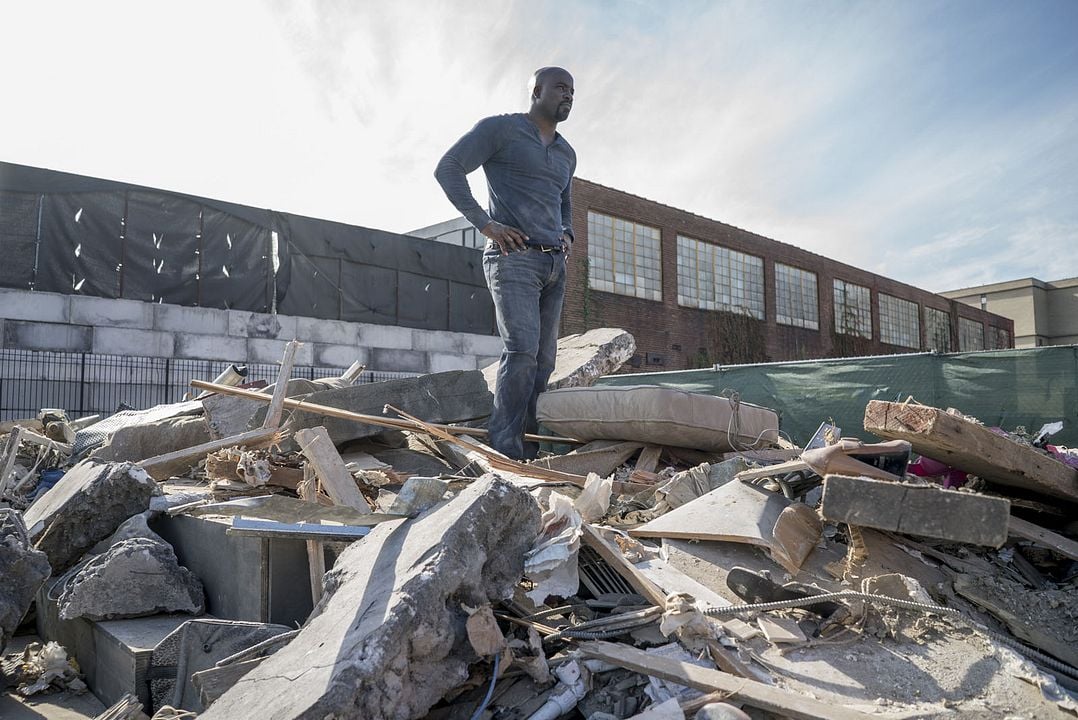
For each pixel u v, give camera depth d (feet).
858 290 94.02
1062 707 7.27
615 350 22.71
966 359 25.05
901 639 8.70
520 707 7.45
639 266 67.41
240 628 9.37
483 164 16.94
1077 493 12.37
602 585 9.87
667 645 8.15
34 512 15.92
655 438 16.30
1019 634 9.25
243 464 13.98
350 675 6.12
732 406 16.98
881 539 11.17
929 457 13.65
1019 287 139.85
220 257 42.68
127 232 39.65
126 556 11.23
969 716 7.09
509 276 16.48
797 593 9.26
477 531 7.75
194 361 40.83
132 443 18.95
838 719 6.58
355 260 48.08
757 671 7.83
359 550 9.05
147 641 9.95
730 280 76.59
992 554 11.37
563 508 9.66
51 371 36.60
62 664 11.12
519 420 16.71
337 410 16.28
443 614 6.97
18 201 36.65
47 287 37.19
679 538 11.31
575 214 62.49
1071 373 22.93
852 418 27.32
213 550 11.85
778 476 12.35
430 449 17.95
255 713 6.31
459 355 52.19
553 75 16.35
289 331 44.60
